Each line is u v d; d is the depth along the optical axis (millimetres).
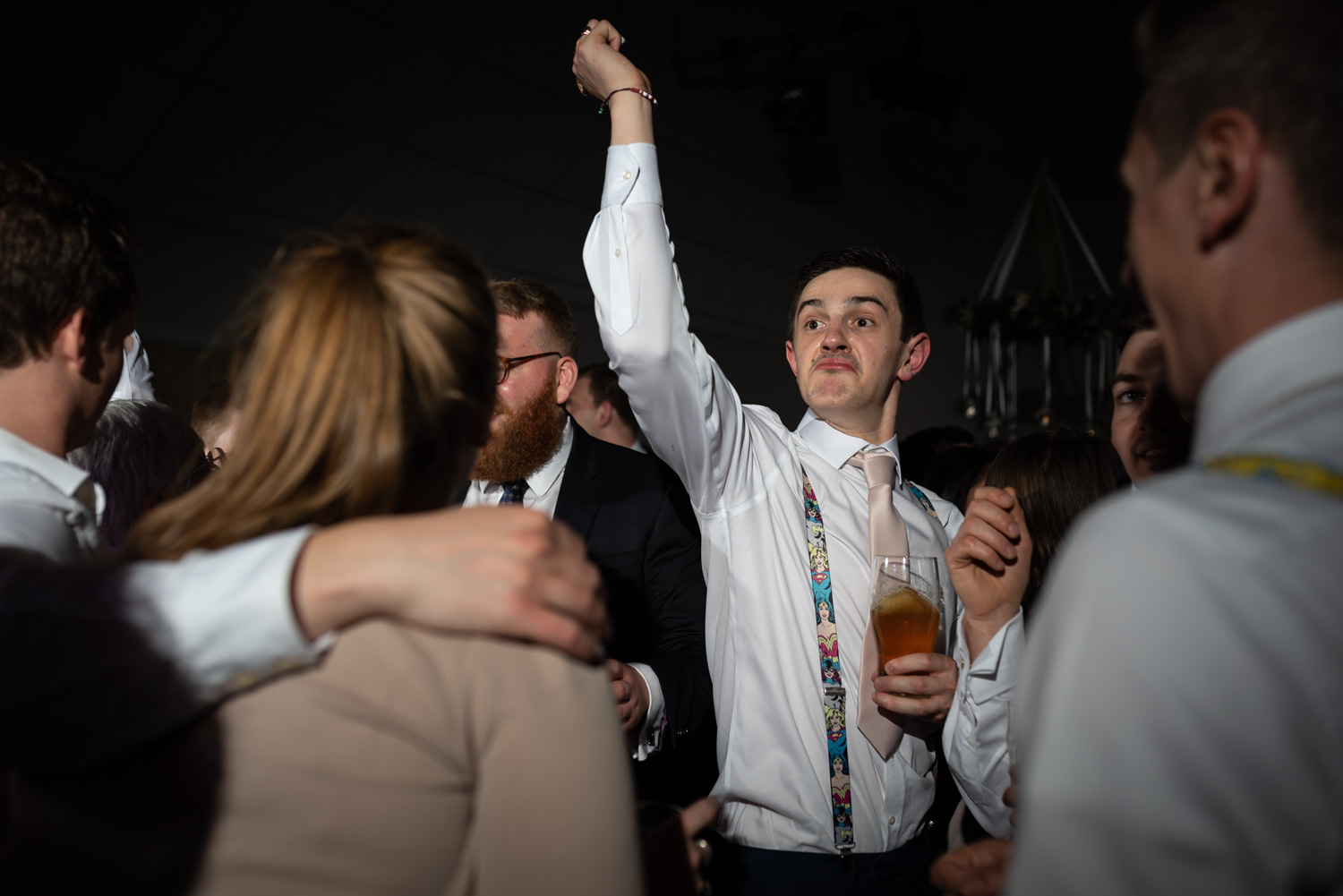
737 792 1375
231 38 5328
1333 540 414
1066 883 398
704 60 7004
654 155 1394
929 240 9500
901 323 1618
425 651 580
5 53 4836
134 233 954
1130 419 1431
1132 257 571
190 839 562
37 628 572
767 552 1459
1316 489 432
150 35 5078
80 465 1298
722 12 6785
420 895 566
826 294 1602
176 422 1422
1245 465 456
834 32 6898
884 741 1325
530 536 583
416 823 564
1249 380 479
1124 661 407
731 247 8766
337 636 577
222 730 570
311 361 633
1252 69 481
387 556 564
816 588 1436
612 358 1387
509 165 7086
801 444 1614
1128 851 386
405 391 647
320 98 5930
